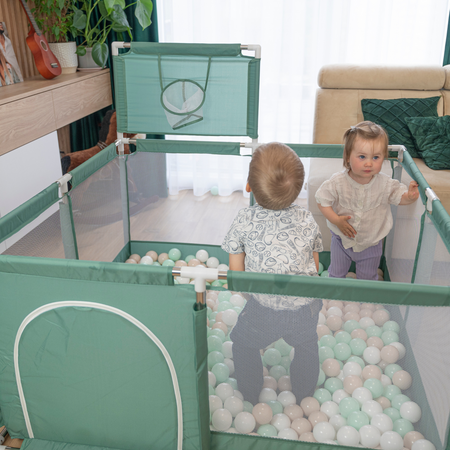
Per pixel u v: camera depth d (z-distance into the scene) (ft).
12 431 4.15
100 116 10.59
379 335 3.89
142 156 7.08
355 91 8.91
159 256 7.53
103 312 3.45
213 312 3.89
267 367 3.73
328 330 3.72
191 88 6.48
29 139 7.45
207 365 3.57
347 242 6.21
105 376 3.72
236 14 10.02
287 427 3.91
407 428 3.81
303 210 4.30
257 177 4.06
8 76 8.08
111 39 10.31
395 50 10.03
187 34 10.23
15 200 7.13
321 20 9.88
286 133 10.79
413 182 5.36
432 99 8.61
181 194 7.49
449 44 9.71
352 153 5.61
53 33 9.30
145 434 3.94
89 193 5.99
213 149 6.83
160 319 3.41
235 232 4.27
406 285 3.04
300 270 4.12
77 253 5.70
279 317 3.36
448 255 3.94
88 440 4.06
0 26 8.18
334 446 3.88
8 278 3.43
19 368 3.81
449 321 3.14
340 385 3.95
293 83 10.43
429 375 3.52
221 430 4.00
